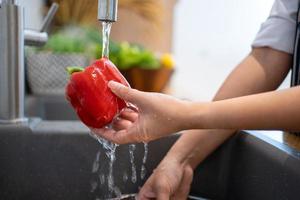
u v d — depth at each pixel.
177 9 2.17
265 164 0.61
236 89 0.77
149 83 1.52
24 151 0.73
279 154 0.58
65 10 1.56
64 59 1.30
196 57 2.25
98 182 0.75
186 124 0.50
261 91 0.79
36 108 1.21
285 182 0.55
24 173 0.73
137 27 1.84
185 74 2.24
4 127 0.72
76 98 0.56
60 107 1.27
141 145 0.77
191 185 0.77
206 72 2.27
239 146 0.71
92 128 0.56
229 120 0.49
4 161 0.72
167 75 1.55
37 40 0.83
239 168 0.70
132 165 0.76
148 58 1.49
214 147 0.74
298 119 0.48
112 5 0.53
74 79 0.55
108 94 0.54
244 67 0.80
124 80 0.57
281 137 0.69
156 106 0.49
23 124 0.74
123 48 1.47
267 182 0.60
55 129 0.74
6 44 0.74
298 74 0.74
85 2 1.56
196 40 2.23
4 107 0.74
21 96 0.76
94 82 0.54
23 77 0.77
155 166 0.78
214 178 0.77
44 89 1.32
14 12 0.74
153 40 1.89
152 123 0.50
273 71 0.79
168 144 0.78
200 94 2.23
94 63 0.57
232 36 2.26
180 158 0.71
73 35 1.57
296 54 0.74
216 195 0.77
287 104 0.48
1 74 0.74
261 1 2.20
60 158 0.74
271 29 0.80
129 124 0.55
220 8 2.22
